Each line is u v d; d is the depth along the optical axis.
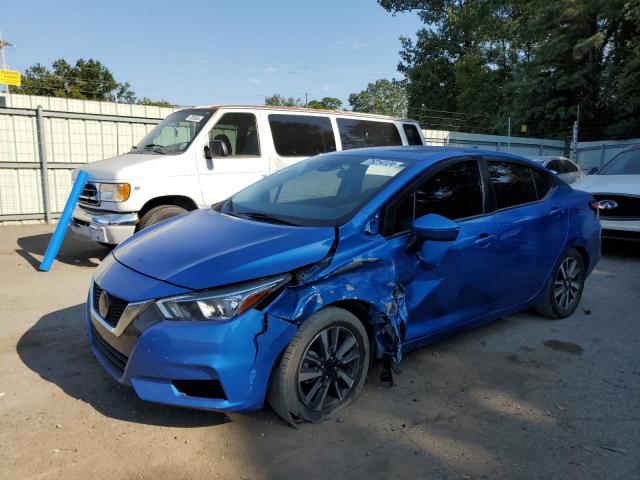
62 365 3.79
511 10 37.16
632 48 26.03
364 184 3.69
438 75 40.28
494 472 2.68
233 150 7.29
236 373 2.72
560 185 5.07
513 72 36.88
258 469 2.67
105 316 3.04
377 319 3.29
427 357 4.08
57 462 2.68
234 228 3.44
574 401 3.45
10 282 6.12
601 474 2.68
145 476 2.60
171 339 2.70
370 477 2.63
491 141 23.44
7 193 11.08
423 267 3.52
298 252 3.00
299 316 2.85
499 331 4.70
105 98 48.00
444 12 40.12
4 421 3.04
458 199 3.93
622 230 7.63
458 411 3.28
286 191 4.07
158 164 6.68
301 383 3.00
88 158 11.90
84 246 8.51
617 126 28.31
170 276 2.88
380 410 3.26
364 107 69.19
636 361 4.12
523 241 4.31
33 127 11.17
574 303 5.14
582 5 27.52
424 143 9.41
